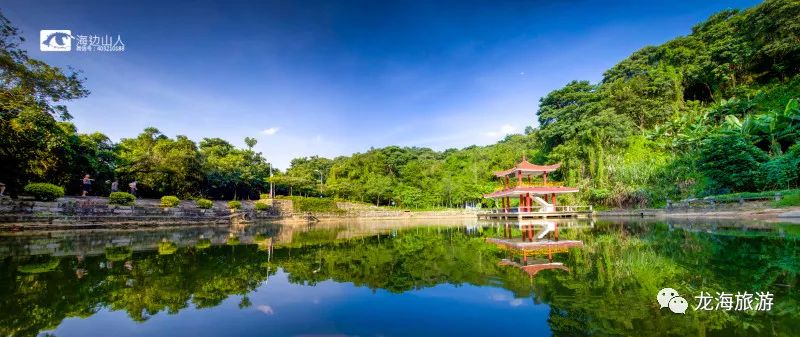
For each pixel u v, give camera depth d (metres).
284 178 45.34
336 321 3.93
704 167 26.78
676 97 40.47
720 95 39.19
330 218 42.00
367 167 62.25
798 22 32.72
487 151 65.75
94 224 19.73
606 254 7.94
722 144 25.48
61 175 24.83
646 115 39.03
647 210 28.14
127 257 8.79
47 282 5.77
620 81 44.41
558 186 31.77
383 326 3.76
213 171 40.38
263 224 31.02
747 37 38.25
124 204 22.75
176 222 25.48
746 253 7.25
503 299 4.65
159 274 6.55
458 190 53.56
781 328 3.29
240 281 6.00
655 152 34.34
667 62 45.56
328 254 9.59
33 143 17.11
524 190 30.41
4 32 14.12
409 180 59.84
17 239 13.80
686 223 17.48
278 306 4.52
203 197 39.09
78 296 4.94
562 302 4.38
